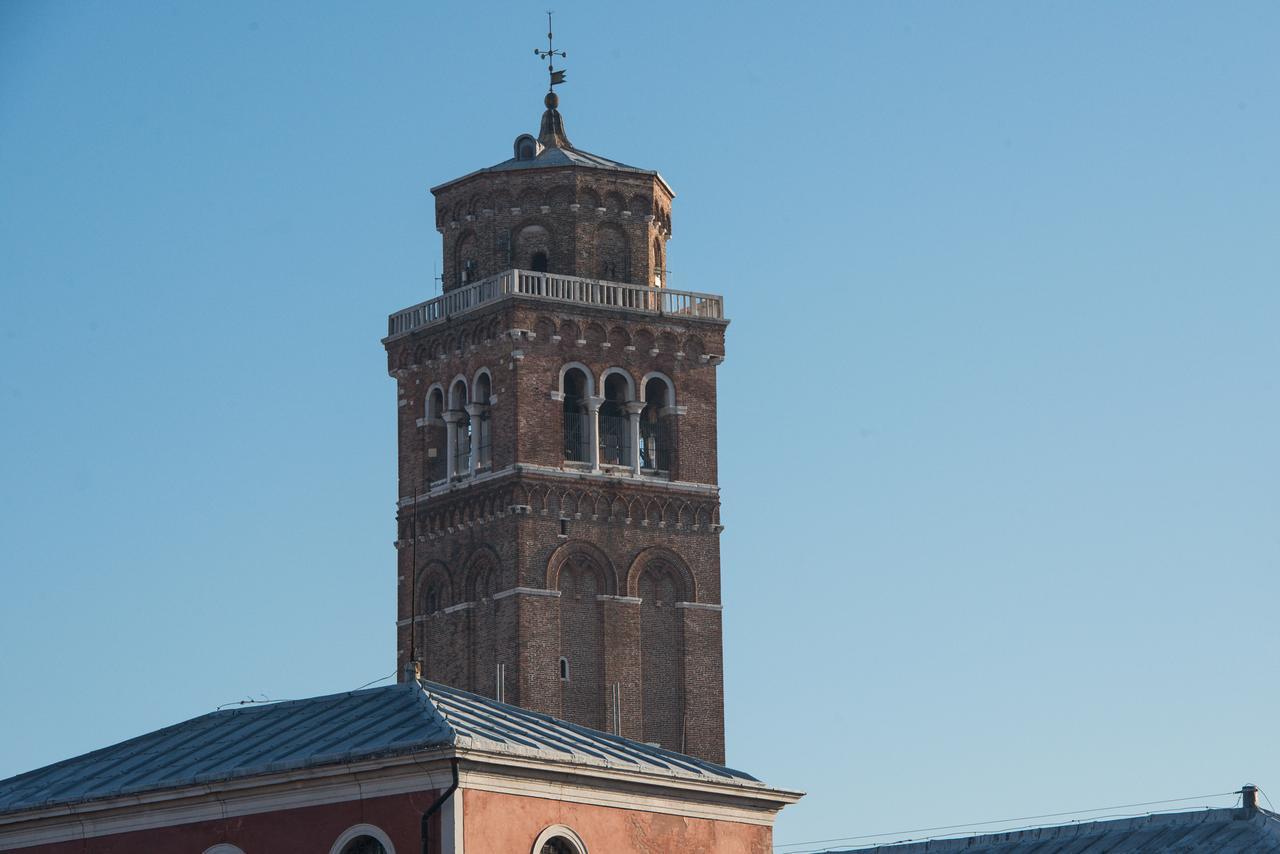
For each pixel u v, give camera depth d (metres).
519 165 196.62
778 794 113.06
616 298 193.62
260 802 104.50
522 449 188.12
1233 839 133.12
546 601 187.12
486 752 101.19
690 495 193.38
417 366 196.75
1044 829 143.00
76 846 108.38
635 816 107.88
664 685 190.25
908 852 147.75
